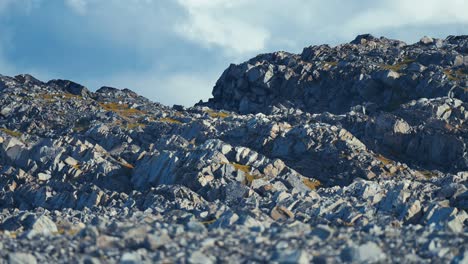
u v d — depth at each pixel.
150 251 61.91
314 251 61.34
